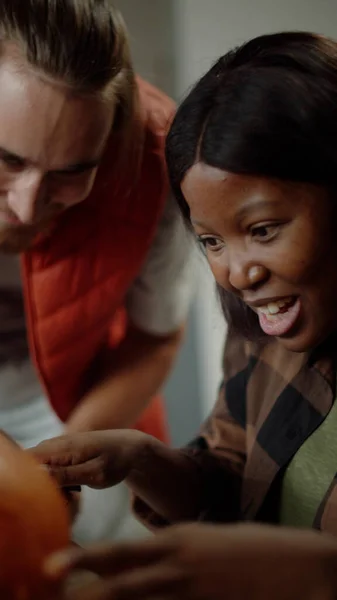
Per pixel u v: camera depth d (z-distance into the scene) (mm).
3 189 716
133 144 831
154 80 1283
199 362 1461
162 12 1253
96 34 678
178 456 694
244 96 493
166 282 963
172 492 671
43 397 1027
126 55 752
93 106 677
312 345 542
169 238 932
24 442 1008
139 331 1014
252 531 406
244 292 524
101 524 954
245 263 504
